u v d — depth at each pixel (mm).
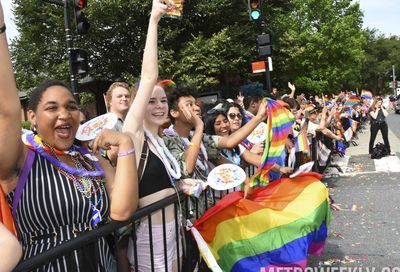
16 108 1732
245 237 3113
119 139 2184
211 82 18688
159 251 2689
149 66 2588
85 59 9461
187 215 3002
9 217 1821
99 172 2273
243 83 22750
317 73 31781
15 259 1484
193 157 2984
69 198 2053
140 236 2670
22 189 1999
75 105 2240
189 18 20141
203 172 3439
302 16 33375
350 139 14742
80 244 1938
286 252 3139
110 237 2574
